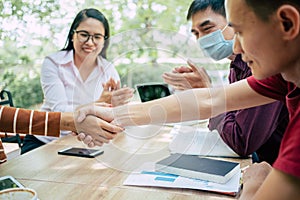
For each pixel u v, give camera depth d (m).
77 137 1.32
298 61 0.57
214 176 0.94
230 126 1.19
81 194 0.90
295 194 0.50
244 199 0.78
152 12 2.94
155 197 0.87
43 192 0.91
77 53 1.98
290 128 0.54
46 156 1.19
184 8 2.82
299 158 0.50
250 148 1.17
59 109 1.90
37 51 2.76
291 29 0.52
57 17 2.75
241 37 0.58
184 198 0.87
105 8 2.85
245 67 1.22
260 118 1.16
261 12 0.53
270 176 0.53
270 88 0.97
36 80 2.72
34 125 1.13
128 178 0.98
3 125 1.13
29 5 2.72
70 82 1.98
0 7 2.69
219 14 1.45
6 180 0.95
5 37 2.71
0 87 2.64
